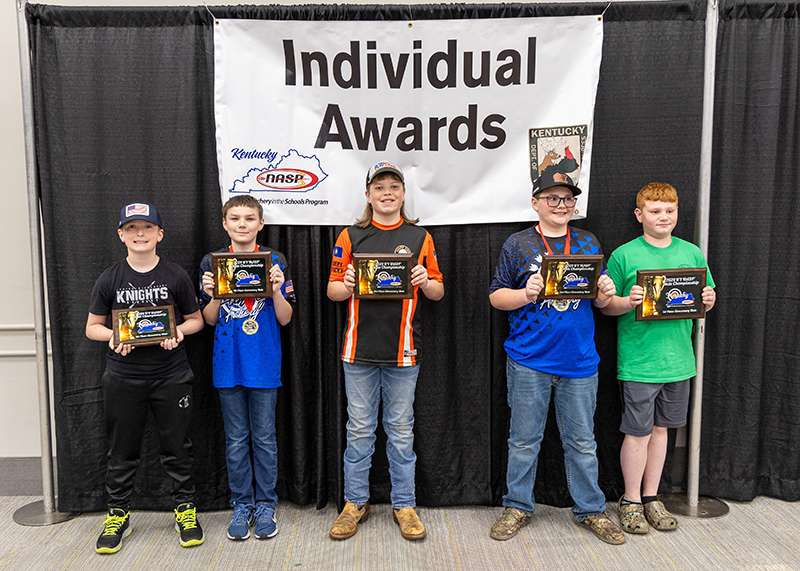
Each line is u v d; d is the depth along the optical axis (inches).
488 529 86.4
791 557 77.9
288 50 86.9
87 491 91.5
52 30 87.0
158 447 91.9
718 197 90.4
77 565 77.4
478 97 88.0
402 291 78.6
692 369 85.7
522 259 81.9
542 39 86.7
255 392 84.2
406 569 75.9
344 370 85.7
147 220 77.4
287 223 89.7
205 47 88.4
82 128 88.3
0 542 83.4
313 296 91.7
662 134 89.5
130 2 100.2
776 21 87.4
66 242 89.2
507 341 86.7
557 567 76.1
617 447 93.4
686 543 81.4
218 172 89.9
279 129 88.4
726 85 88.7
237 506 86.8
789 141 89.8
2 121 99.9
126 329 76.9
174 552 80.4
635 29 88.0
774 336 92.8
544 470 94.0
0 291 102.0
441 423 93.4
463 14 87.3
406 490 85.0
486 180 89.7
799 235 90.7
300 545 82.0
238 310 82.9
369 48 86.8
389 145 89.0
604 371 92.3
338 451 90.7
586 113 87.6
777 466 94.3
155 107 88.4
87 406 90.7
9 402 103.4
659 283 80.3
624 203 91.0
